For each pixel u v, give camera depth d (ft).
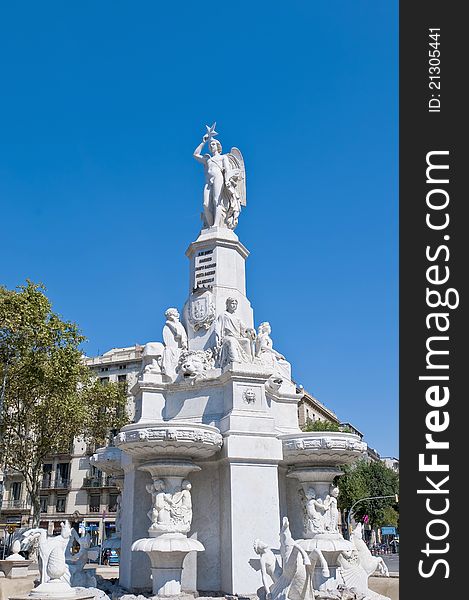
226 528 28.99
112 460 35.78
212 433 28.60
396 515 161.89
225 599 26.66
